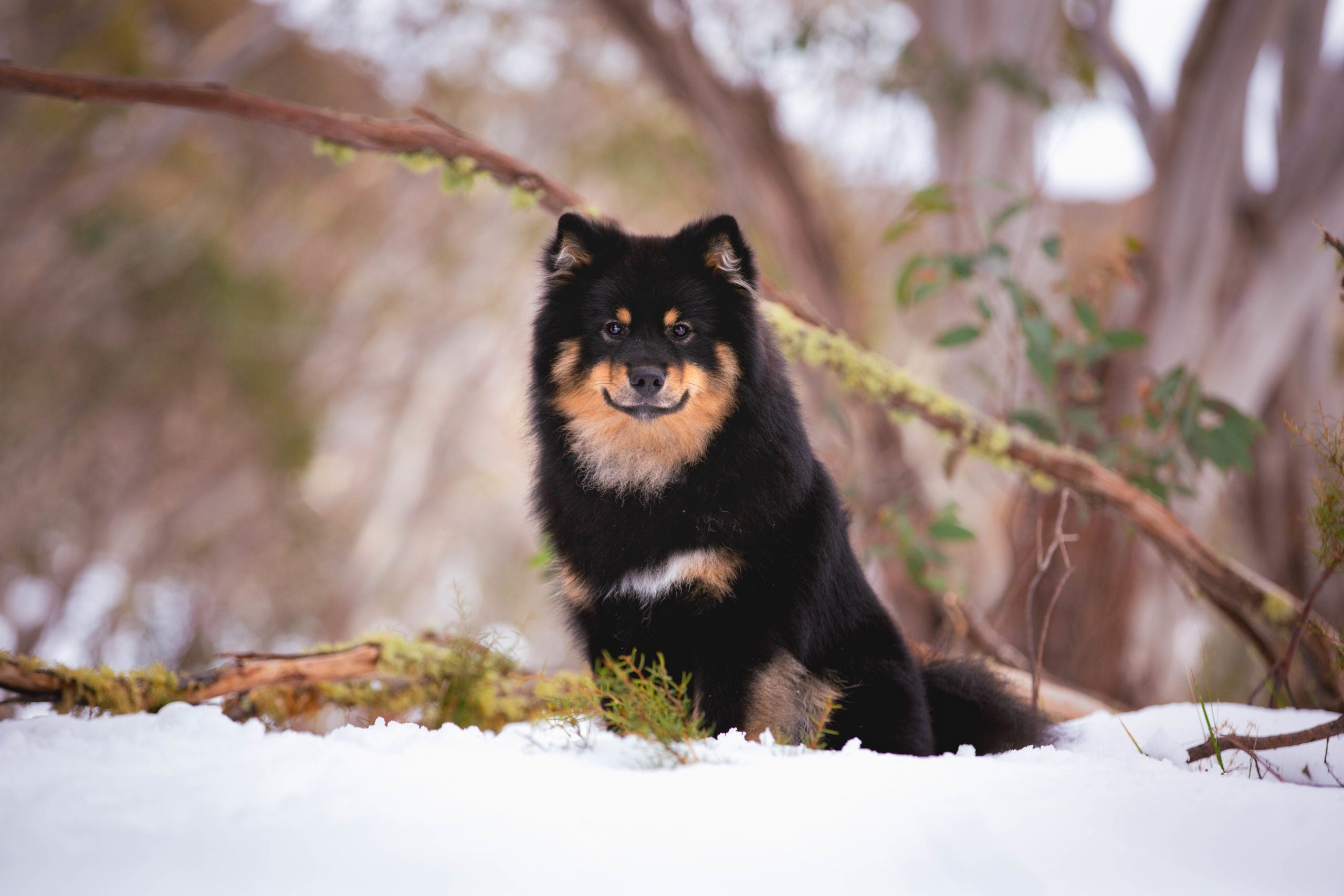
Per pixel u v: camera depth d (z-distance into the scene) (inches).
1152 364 484.1
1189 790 121.1
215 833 100.9
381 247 1014.4
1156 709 229.3
